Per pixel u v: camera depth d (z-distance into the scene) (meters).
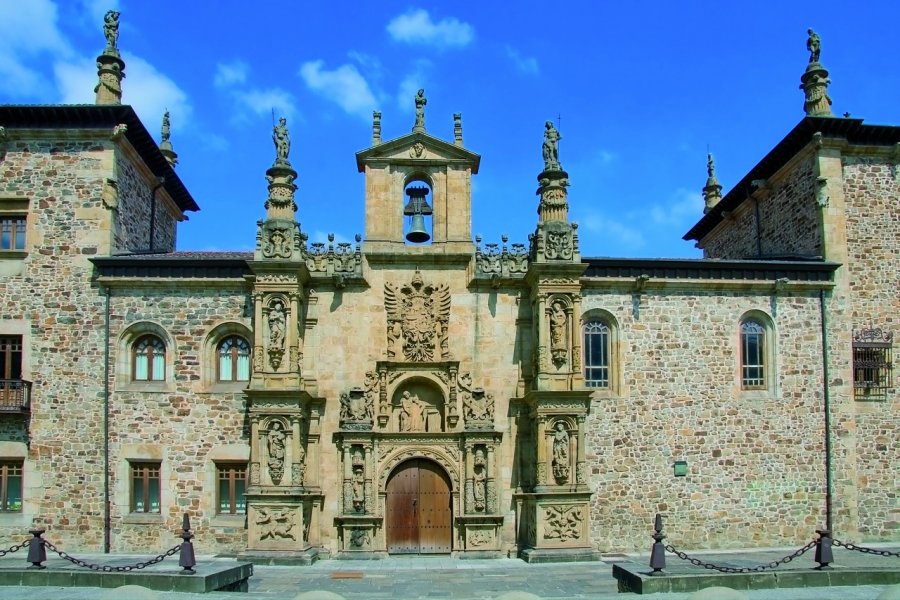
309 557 29.77
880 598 16.84
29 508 31.69
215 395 32.44
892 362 34.81
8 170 33.88
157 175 39.28
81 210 33.62
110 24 35.47
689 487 32.78
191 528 31.70
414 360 32.88
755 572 22.53
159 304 33.03
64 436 32.06
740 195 42.38
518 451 32.56
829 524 33.09
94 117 33.81
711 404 33.38
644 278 33.31
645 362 33.38
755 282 34.03
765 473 33.16
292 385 31.06
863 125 35.59
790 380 33.81
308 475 31.86
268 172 32.56
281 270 31.53
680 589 21.88
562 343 31.80
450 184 34.03
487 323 33.28
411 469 32.47
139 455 32.06
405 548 31.91
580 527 30.73
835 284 34.50
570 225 32.59
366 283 33.25
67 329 32.75
